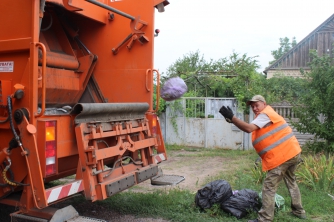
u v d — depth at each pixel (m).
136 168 4.78
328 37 28.19
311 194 5.81
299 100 9.57
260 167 6.88
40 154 3.47
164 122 12.03
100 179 3.99
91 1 4.44
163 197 5.51
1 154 3.51
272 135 4.50
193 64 16.69
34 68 3.47
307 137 10.27
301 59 29.22
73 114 3.95
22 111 3.43
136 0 5.48
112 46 5.66
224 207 4.83
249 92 11.18
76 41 5.84
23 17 3.56
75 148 4.01
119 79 5.62
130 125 4.69
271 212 4.48
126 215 4.95
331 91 8.65
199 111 11.79
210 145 11.55
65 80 5.41
